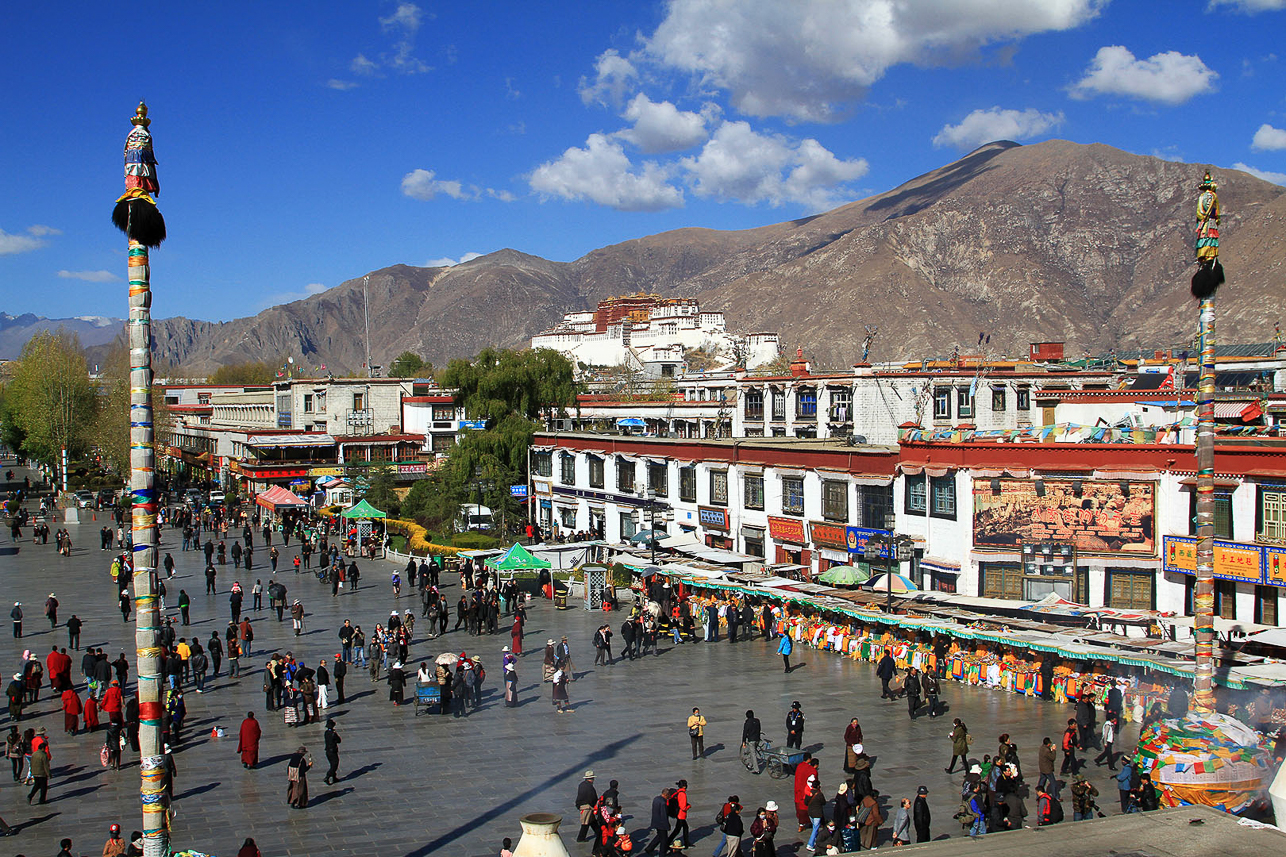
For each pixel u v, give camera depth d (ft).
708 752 90.07
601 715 101.96
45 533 230.68
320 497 282.36
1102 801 76.69
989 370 235.40
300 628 139.13
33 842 69.67
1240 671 88.58
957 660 114.21
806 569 159.12
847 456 159.33
